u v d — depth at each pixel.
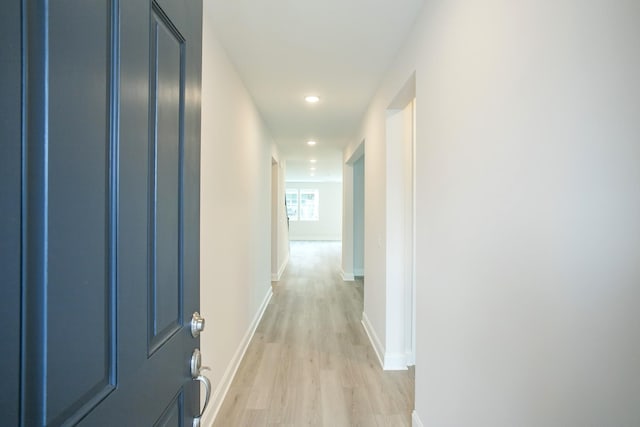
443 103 1.57
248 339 3.39
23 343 0.43
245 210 3.19
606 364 0.70
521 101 0.99
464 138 1.35
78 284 0.52
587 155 0.75
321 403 2.36
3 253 0.41
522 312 0.98
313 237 15.03
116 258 0.62
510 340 1.04
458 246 1.41
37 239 0.45
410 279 2.91
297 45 2.31
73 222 0.51
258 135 3.88
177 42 0.90
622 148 0.67
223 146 2.36
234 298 2.76
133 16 0.66
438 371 1.64
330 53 2.45
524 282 0.97
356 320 4.23
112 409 0.60
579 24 0.77
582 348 0.76
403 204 2.89
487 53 1.18
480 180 1.22
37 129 0.45
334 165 9.05
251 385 2.61
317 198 15.06
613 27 0.68
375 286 3.38
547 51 0.88
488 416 1.17
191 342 1.01
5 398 0.41
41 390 0.45
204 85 1.93
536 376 0.92
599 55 0.72
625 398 0.66
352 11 1.92
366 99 3.49
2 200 0.41
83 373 0.53
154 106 0.76
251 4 1.85
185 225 0.96
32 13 0.44
